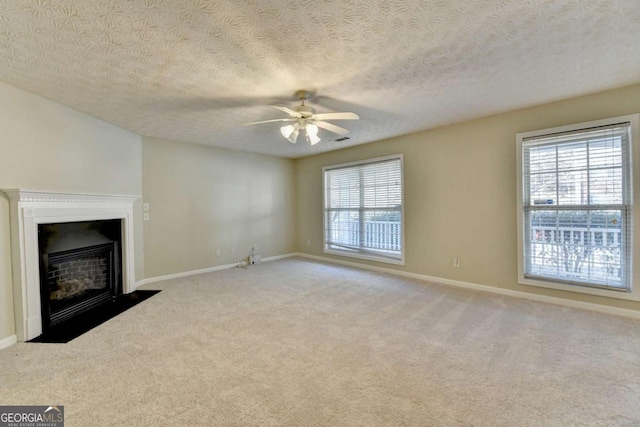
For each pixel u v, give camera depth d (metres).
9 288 2.48
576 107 3.06
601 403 1.66
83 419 1.57
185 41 1.92
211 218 5.18
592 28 1.85
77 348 2.37
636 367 2.01
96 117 3.46
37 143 2.75
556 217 3.26
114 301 3.53
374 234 5.16
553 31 1.88
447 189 4.11
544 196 3.32
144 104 3.06
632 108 2.78
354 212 5.49
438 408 1.64
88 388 1.84
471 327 2.69
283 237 6.38
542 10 1.67
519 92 2.91
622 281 2.90
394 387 1.83
